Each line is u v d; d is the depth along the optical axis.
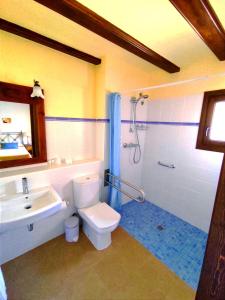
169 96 2.44
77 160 2.22
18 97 1.63
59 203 1.48
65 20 1.37
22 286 1.44
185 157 2.32
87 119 2.23
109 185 2.39
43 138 1.86
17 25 1.43
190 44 1.69
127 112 2.48
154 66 2.37
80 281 1.50
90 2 1.13
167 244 1.97
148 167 2.88
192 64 2.14
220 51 1.61
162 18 1.31
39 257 1.73
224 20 1.27
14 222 1.24
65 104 2.00
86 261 1.70
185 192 2.37
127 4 1.15
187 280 1.54
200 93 2.09
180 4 1.03
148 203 2.89
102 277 1.54
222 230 0.46
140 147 2.85
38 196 1.66
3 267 1.61
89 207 2.01
